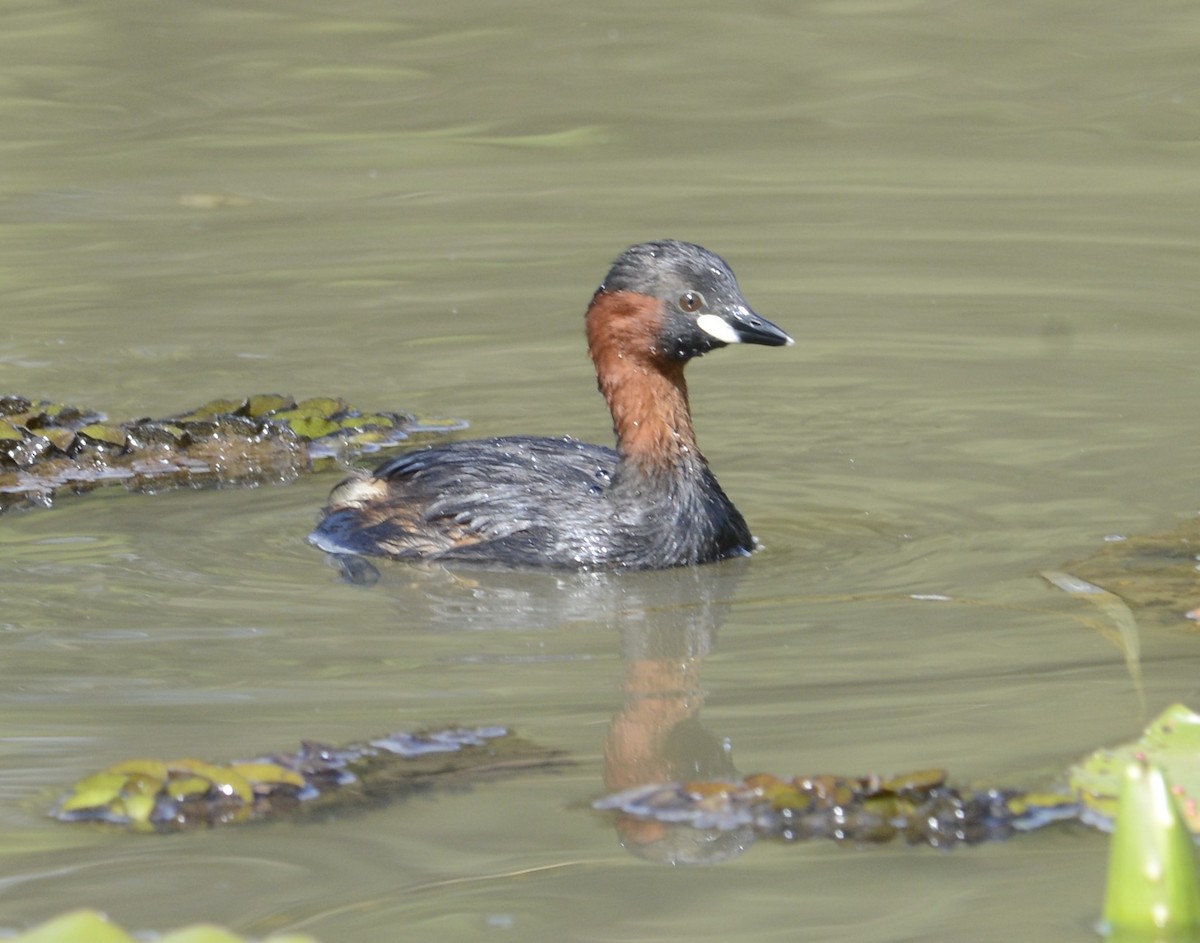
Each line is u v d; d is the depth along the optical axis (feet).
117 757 29.81
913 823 26.45
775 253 67.41
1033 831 26.12
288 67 92.89
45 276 65.62
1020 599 36.94
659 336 40.78
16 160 80.12
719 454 48.57
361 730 30.91
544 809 27.45
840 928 23.57
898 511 43.60
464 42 96.94
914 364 55.57
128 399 53.67
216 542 42.83
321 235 70.90
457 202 75.20
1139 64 90.68
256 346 58.59
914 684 32.37
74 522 44.32
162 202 75.15
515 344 58.75
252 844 26.45
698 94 89.30
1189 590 36.78
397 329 60.23
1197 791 25.99
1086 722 30.07
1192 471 45.16
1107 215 70.85
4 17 98.84
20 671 34.06
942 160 79.20
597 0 103.24
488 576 40.24
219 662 34.58
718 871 25.29
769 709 31.48
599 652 34.96
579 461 42.91
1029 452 47.44
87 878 25.49
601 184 77.36
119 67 92.43
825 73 91.61
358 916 24.25
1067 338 57.21
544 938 23.58
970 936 23.15
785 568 40.01
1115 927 21.29
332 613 37.65
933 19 98.94
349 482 44.73
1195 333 57.11
